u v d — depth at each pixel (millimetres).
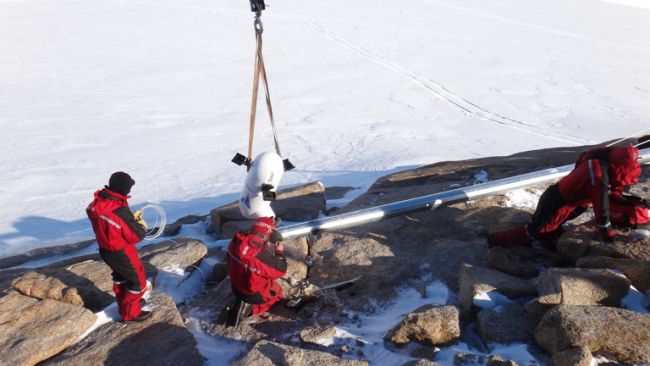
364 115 27344
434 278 5449
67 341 4488
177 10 50125
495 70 39125
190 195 15617
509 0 73938
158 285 5527
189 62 35344
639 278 4719
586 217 6031
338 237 6055
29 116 24203
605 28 62062
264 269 4742
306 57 38406
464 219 6477
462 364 4102
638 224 5355
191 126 24062
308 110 27500
